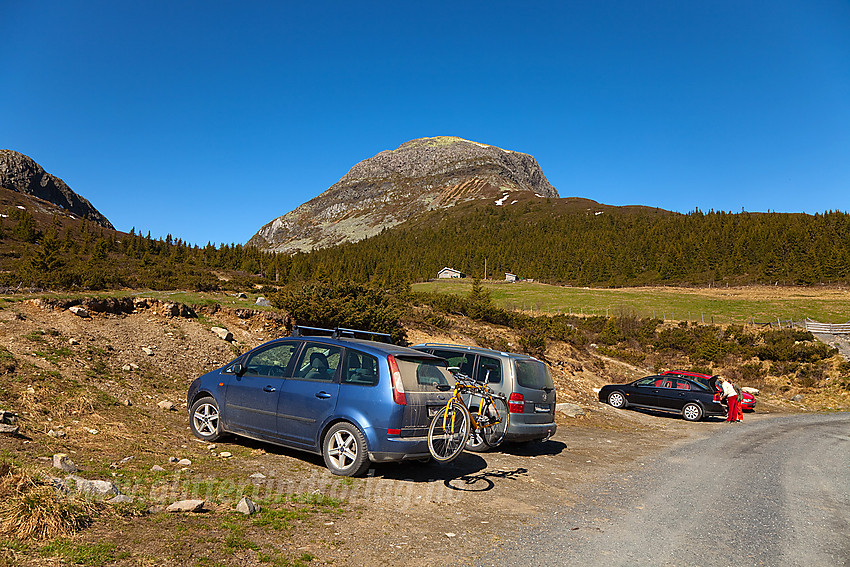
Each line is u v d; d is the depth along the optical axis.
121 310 14.20
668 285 113.00
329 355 6.89
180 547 3.79
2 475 4.38
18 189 164.62
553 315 61.78
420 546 4.43
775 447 12.70
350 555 4.09
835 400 27.66
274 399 6.93
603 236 168.25
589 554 4.59
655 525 5.67
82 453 5.87
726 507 6.67
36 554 3.38
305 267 76.19
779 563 4.72
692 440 13.63
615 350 38.00
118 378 9.79
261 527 4.43
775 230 138.38
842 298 75.00
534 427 9.45
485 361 9.77
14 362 8.73
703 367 35.34
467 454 8.93
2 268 31.59
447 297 31.44
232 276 36.09
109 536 3.81
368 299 19.98
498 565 4.17
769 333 46.06
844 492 7.97
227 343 14.56
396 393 6.20
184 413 8.96
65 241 59.72
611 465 9.32
